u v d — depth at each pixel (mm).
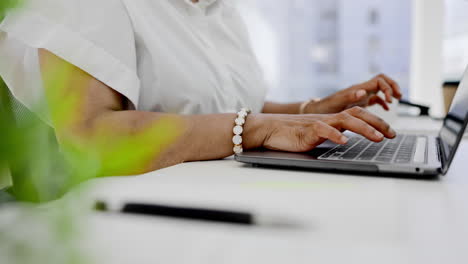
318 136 535
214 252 202
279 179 415
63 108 132
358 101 1075
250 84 1030
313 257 196
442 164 438
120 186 307
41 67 561
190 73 781
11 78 577
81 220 120
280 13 3656
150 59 737
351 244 207
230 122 597
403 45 3033
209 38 962
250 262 192
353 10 3889
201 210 258
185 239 216
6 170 122
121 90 614
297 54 3766
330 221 245
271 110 1183
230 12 1086
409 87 2844
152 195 281
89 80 591
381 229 231
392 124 1156
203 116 606
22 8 117
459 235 226
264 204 282
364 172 458
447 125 642
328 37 3967
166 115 589
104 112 570
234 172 471
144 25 723
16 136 118
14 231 117
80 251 120
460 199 324
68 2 604
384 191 343
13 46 594
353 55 3912
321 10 3879
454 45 2592
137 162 165
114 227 229
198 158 577
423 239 219
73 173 130
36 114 126
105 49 621
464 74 676
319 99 1146
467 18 2527
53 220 117
